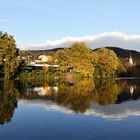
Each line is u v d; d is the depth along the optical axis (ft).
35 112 134.72
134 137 88.94
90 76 517.14
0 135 91.86
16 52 429.38
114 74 608.19
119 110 139.54
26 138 88.28
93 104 162.40
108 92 238.89
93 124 107.55
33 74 483.10
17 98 190.08
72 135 91.61
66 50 522.47
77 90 255.29
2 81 383.65
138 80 481.05
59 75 522.47
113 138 87.92
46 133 94.32
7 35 418.92
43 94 216.95
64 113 131.64
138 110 139.74
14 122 111.86
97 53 574.56
